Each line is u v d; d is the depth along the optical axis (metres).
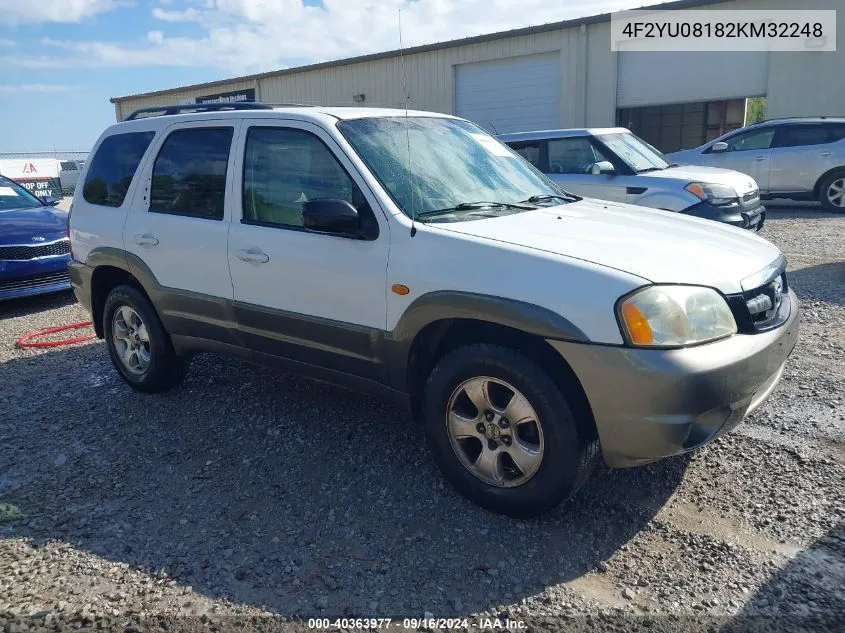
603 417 2.95
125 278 5.05
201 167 4.43
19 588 2.93
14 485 3.82
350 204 3.55
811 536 3.08
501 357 3.15
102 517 3.46
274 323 4.01
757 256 3.52
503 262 3.15
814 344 5.50
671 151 22.67
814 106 15.42
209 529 3.33
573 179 9.26
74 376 5.55
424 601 2.79
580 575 2.91
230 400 4.87
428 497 3.54
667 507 3.37
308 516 3.42
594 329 2.90
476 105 20.16
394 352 3.52
